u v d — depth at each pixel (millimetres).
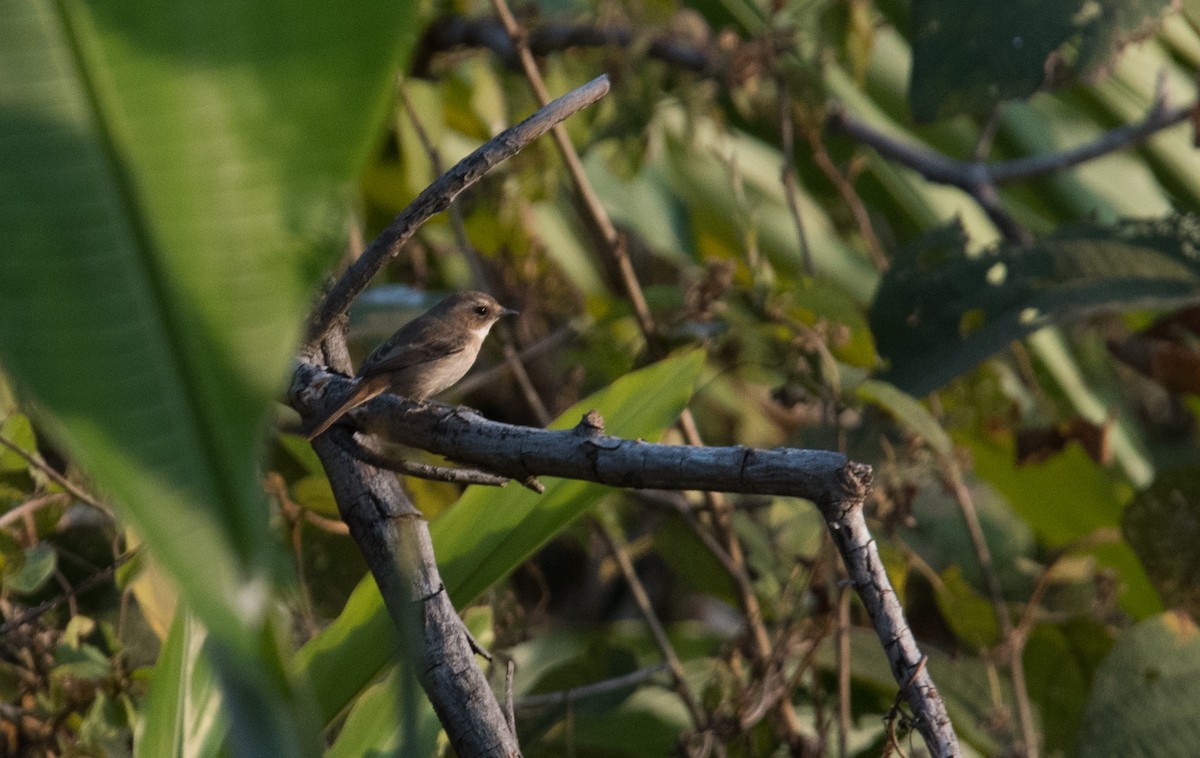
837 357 11203
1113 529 10953
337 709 6539
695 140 12562
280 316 2287
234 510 2307
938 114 10594
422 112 12766
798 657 11031
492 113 13102
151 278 2260
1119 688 10000
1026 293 10953
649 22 13180
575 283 13969
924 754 8703
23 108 2229
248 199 2254
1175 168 16484
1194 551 10508
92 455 2234
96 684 8305
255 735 2352
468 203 12570
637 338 11516
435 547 6797
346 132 2244
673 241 14844
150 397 2266
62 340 2238
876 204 16406
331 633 6746
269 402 2293
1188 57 16531
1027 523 13492
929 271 11148
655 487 5125
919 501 12297
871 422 11305
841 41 12484
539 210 14688
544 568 16953
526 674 12062
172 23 2213
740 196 12398
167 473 2270
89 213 2244
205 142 2242
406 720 2529
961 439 12594
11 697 8406
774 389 10703
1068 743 11188
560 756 10906
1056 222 16734
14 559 8156
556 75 13016
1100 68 10297
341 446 6324
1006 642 10289
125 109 2234
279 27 2209
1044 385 14203
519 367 11570
